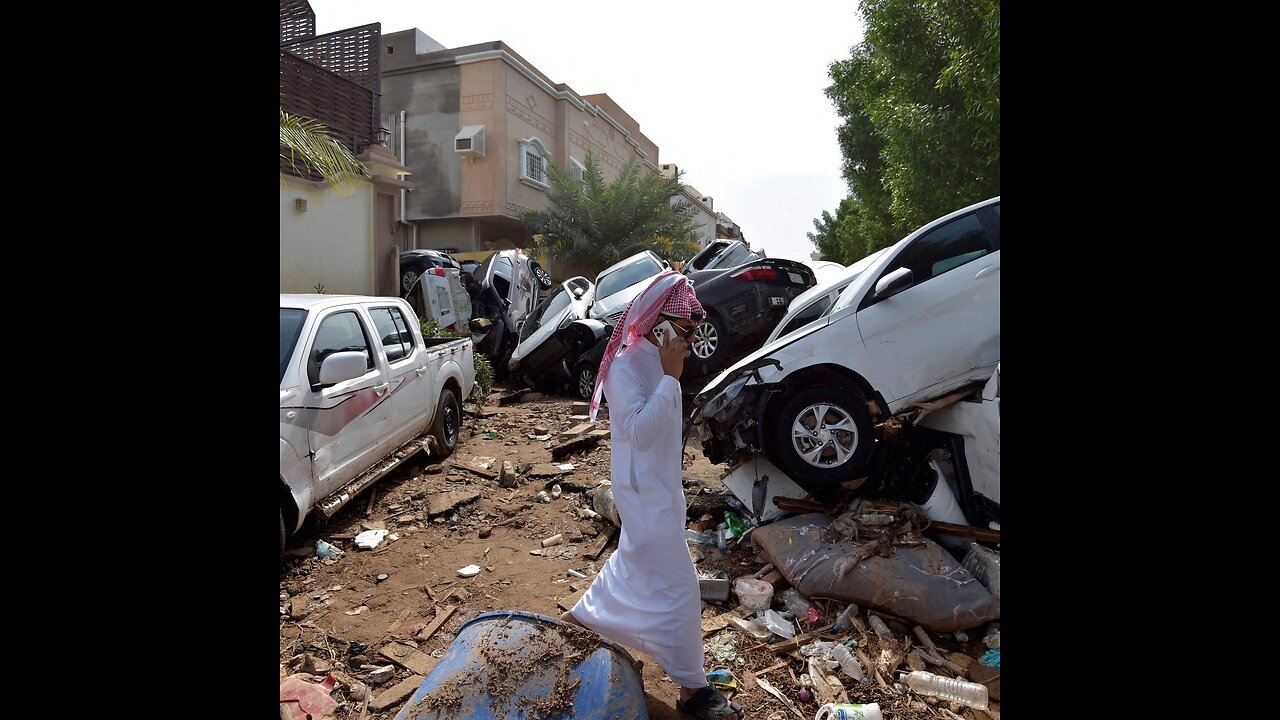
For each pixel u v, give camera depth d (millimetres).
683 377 8047
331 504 4258
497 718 1929
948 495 3943
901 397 4305
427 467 5992
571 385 9953
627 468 2387
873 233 17578
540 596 3732
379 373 4961
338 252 10500
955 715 2639
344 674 3068
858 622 3191
